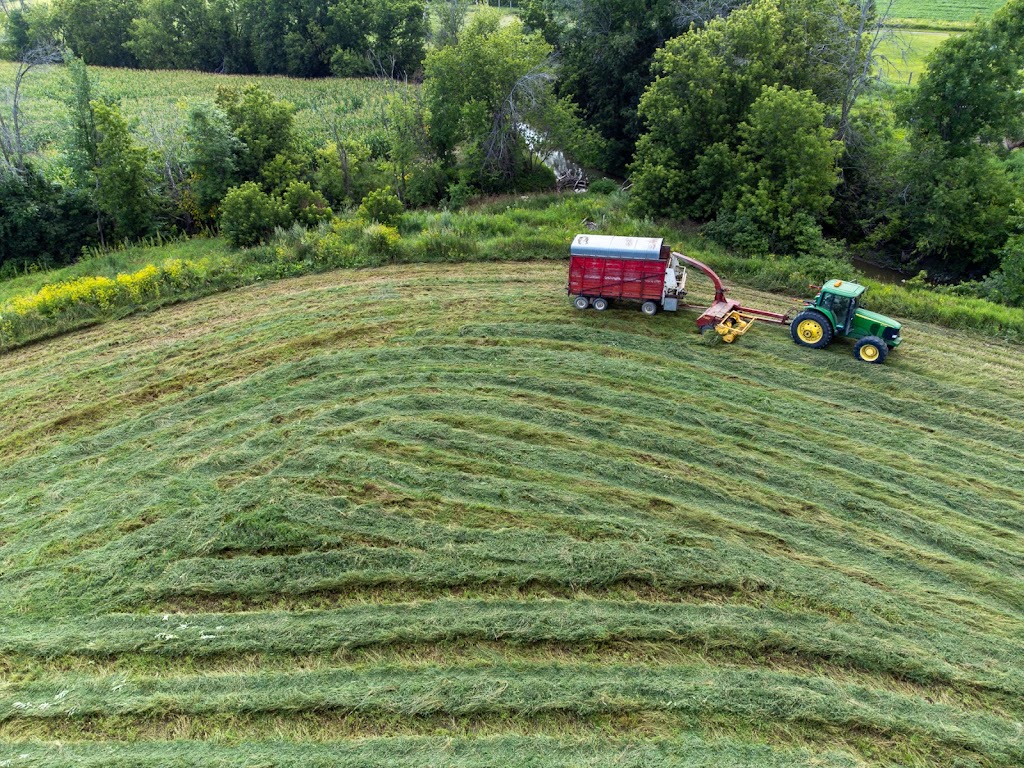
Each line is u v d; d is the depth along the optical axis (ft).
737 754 25.71
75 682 28.89
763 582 32.58
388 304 60.85
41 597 32.83
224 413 46.06
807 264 66.95
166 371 51.57
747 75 81.71
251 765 25.45
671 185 82.48
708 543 34.88
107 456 42.50
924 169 79.46
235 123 96.94
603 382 48.42
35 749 26.27
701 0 107.34
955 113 78.48
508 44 103.09
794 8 86.79
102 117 84.74
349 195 98.68
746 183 77.77
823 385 48.44
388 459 40.75
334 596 32.65
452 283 65.21
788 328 55.88
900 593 32.40
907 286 72.69
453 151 118.21
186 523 36.52
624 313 58.08
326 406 46.21
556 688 28.14
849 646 29.63
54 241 89.25
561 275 66.59
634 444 42.22
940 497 38.45
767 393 47.57
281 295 64.08
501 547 34.58
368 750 25.99
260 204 83.35
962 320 58.13
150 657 30.01
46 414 47.09
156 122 111.04
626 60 110.83
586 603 31.94
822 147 73.26
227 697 27.99
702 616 31.19
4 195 85.25
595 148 110.93
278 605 32.24
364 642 30.17
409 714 27.27
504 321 57.00
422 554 34.30
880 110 90.53
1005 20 74.54
